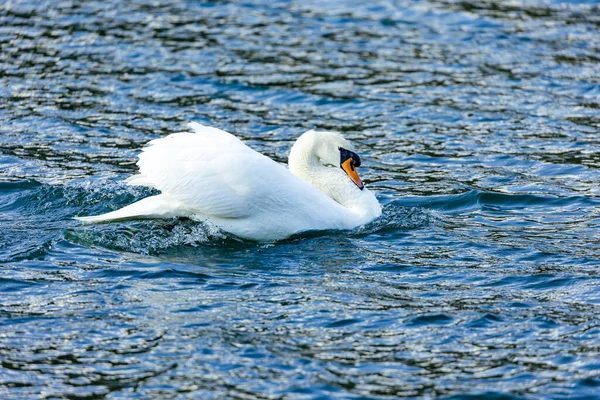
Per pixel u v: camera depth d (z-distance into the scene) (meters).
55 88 22.95
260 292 12.59
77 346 11.00
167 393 10.08
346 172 15.84
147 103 22.23
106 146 19.56
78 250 13.81
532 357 10.98
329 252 14.27
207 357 10.78
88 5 30.16
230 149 14.41
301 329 11.54
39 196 16.22
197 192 14.16
